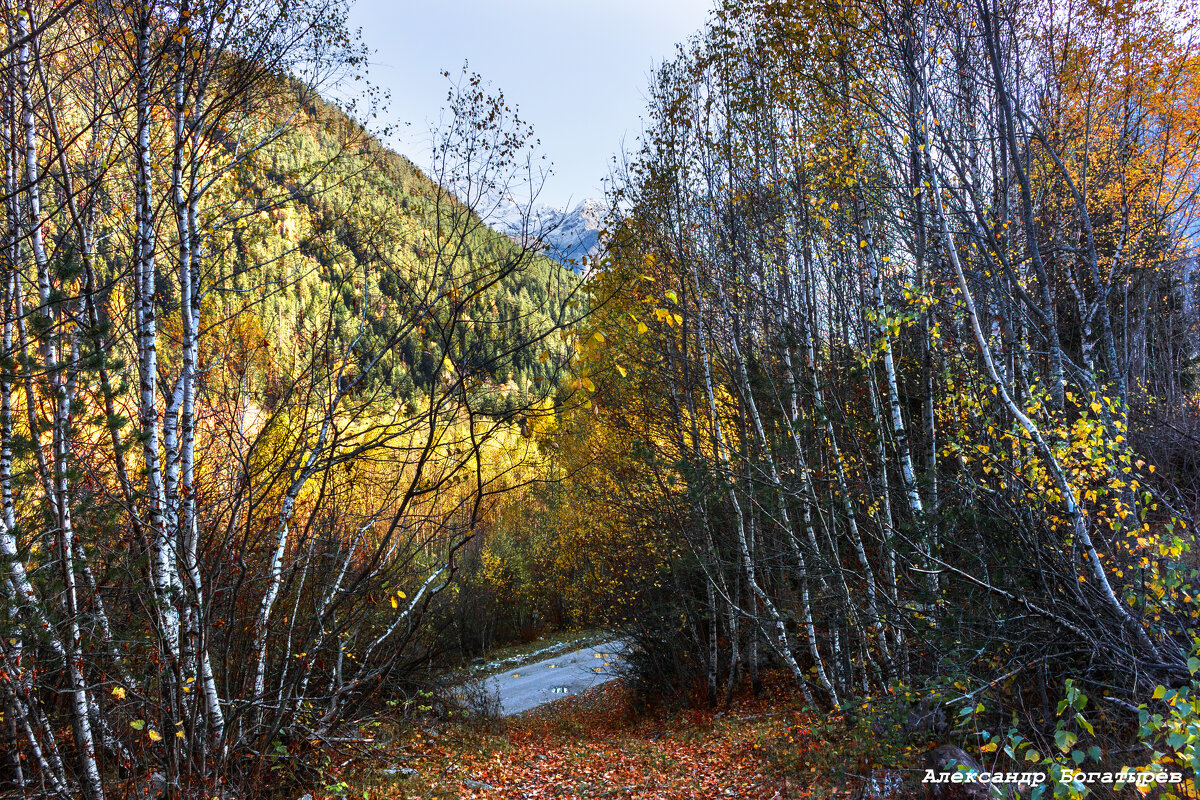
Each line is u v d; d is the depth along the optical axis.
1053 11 10.01
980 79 9.09
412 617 9.57
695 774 9.09
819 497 9.63
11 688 4.67
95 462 5.99
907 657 8.21
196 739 5.76
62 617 4.92
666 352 12.34
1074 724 5.74
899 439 8.59
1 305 5.63
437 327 6.22
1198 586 5.53
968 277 8.87
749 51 11.61
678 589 15.20
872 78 9.30
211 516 6.89
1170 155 10.35
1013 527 6.61
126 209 6.98
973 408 7.63
